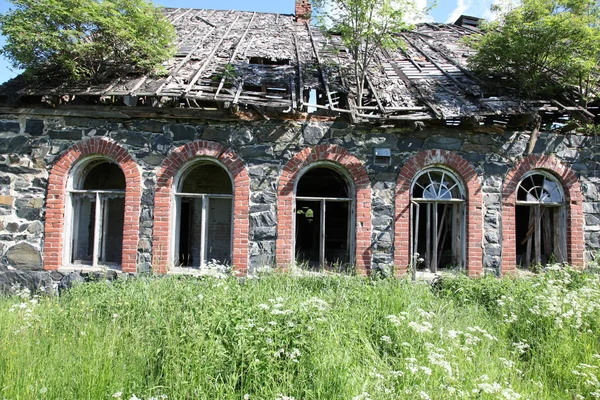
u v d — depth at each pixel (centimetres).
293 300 503
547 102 786
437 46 1092
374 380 371
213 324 416
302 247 1343
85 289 621
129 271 707
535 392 391
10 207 716
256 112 734
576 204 788
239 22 1195
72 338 436
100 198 738
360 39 770
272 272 691
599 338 490
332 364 374
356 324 478
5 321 486
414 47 1080
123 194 774
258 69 834
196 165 757
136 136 728
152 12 761
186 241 1174
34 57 691
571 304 531
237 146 735
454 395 344
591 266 778
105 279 676
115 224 1127
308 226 1357
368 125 750
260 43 987
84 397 338
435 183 781
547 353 454
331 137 749
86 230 845
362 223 740
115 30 695
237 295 519
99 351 397
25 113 720
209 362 371
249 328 395
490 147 775
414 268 732
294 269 727
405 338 446
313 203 1339
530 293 587
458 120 750
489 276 719
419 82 859
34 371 367
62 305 578
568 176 789
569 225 787
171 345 388
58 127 727
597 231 794
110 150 722
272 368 365
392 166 755
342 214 1321
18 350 398
